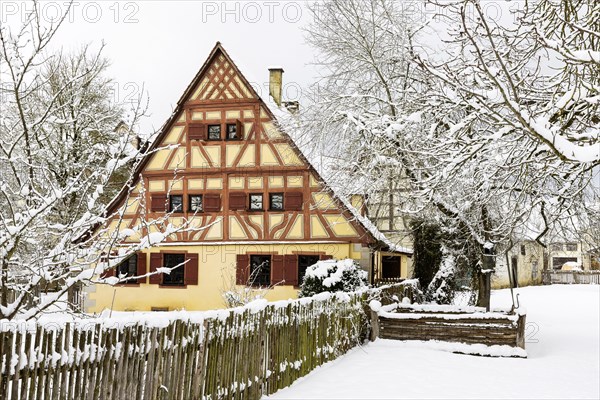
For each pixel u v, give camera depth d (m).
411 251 26.16
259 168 22.23
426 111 11.88
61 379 4.29
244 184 22.33
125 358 4.99
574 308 23.72
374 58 16.94
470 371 9.93
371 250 21.53
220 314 6.67
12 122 7.34
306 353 9.44
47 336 4.17
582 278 49.25
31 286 5.93
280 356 8.41
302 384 8.73
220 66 22.97
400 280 22.58
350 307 12.20
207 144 22.80
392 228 24.77
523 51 9.30
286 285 21.58
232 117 22.69
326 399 7.82
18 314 5.96
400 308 14.10
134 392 5.11
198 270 22.44
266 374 7.91
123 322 4.97
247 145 22.45
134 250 6.45
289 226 21.77
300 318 9.25
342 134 16.84
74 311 6.43
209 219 22.48
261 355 7.75
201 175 22.70
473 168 9.55
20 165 7.14
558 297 30.42
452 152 9.05
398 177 16.50
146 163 22.95
